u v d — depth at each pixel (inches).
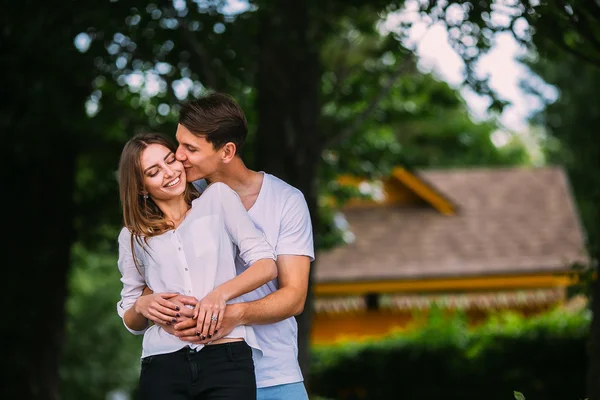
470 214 951.0
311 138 398.6
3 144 454.3
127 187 165.6
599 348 282.8
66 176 513.0
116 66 410.3
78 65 401.4
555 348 528.7
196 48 393.7
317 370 645.9
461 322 621.0
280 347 174.4
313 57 403.9
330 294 866.1
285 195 176.2
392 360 612.7
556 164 1306.6
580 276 343.0
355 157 586.9
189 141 168.4
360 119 427.2
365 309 872.9
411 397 603.2
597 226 364.8
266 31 394.3
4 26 394.3
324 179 593.9
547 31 267.3
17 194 498.0
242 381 161.3
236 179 175.8
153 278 165.6
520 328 551.2
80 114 459.5
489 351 558.9
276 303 166.2
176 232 165.3
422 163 633.6
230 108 170.4
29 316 494.6
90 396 1288.1
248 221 167.9
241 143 172.9
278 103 394.0
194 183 179.5
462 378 575.2
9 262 495.8
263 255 165.3
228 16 396.8
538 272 848.9
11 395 487.2
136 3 362.0
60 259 509.7
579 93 1166.3
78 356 1285.7
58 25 376.5
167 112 487.5
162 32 389.7
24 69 427.8
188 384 160.1
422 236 912.9
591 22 262.8
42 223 502.0
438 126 1049.5
